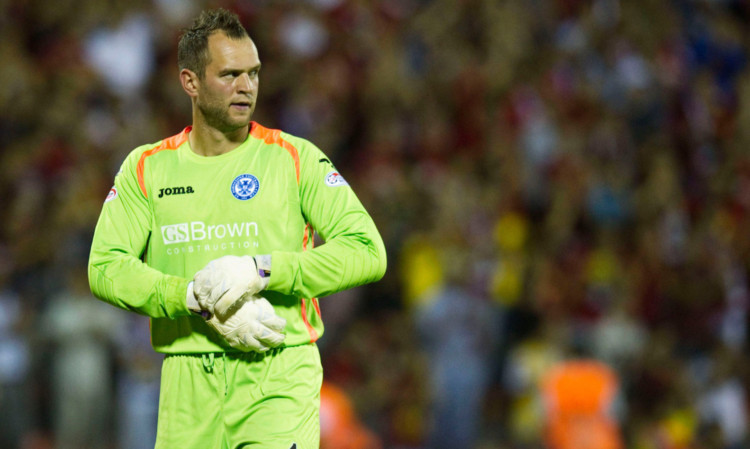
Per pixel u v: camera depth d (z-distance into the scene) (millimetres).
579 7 62094
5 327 39562
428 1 61188
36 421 38812
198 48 15000
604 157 53594
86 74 52812
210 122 15203
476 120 54500
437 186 48938
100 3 55812
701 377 41969
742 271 47938
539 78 57344
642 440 39562
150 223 15461
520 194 50156
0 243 44781
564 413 34031
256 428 14953
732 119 59281
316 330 15703
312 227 15758
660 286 46625
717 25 63812
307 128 52875
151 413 38719
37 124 50562
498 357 42562
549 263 46344
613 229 49250
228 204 15125
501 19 60188
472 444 39281
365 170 50688
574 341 41781
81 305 38688
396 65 56250
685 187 54062
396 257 45188
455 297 39656
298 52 56188
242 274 14188
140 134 50625
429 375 39781
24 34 55125
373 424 41469
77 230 43250
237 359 15078
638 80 58344
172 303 14586
